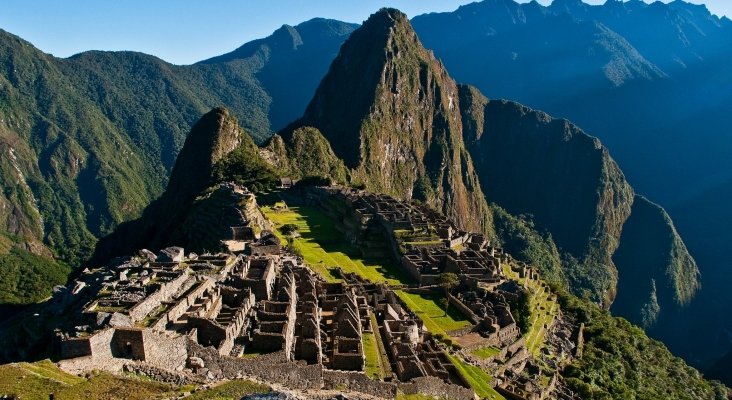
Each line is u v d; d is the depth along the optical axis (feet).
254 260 216.74
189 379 124.88
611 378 352.69
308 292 220.02
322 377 152.05
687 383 466.70
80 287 169.27
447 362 222.28
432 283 363.97
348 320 190.49
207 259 208.54
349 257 412.77
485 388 223.30
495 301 338.13
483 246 504.43
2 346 140.87
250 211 380.37
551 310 436.76
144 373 119.96
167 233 474.90
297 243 408.67
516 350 304.09
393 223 443.73
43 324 143.23
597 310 543.80
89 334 119.55
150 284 155.22
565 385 303.07
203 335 145.38
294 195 643.04
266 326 160.04
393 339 210.38
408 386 171.73
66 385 104.37
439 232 458.91
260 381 131.44
